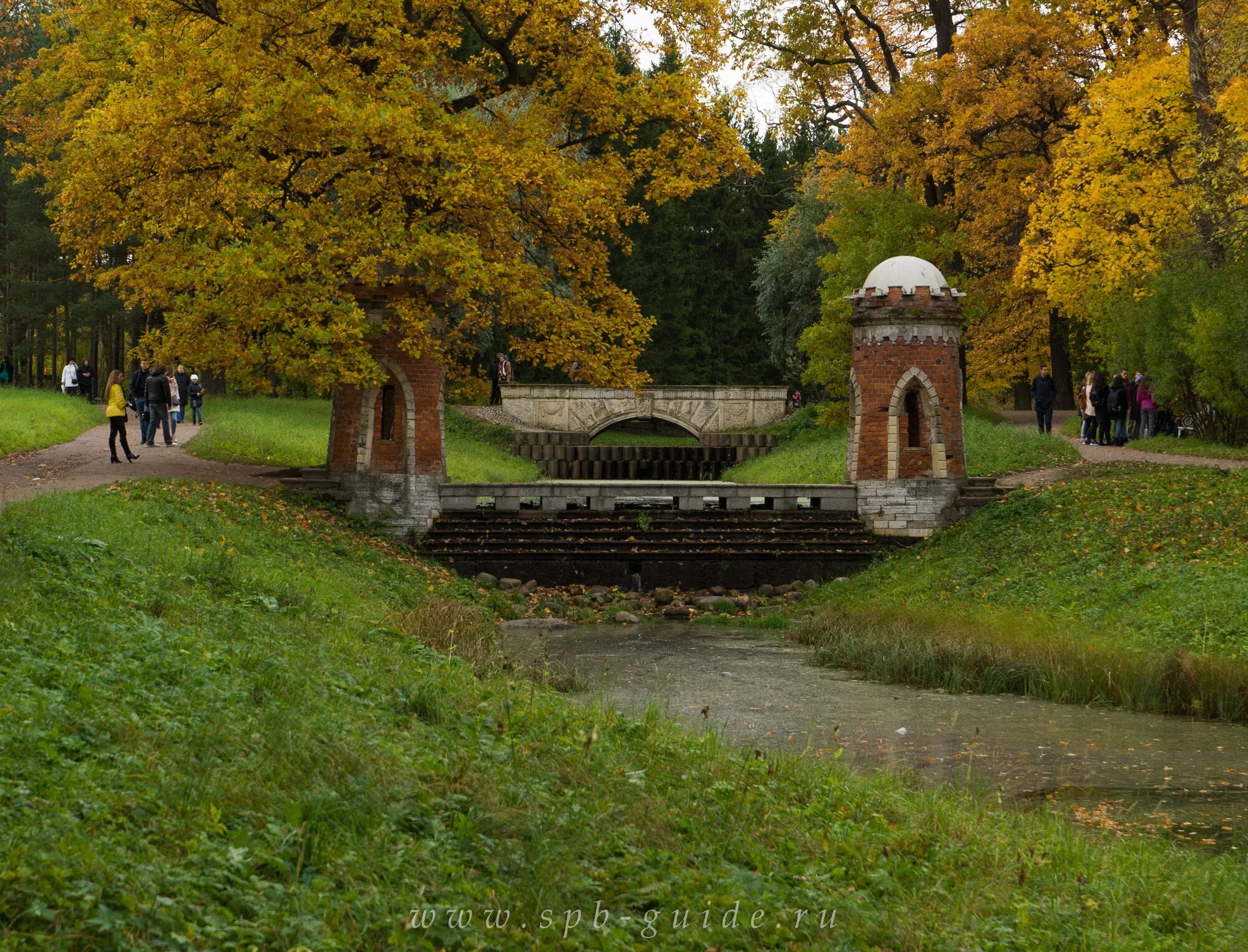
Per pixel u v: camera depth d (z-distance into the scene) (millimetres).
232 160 21781
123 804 5777
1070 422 39219
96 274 25156
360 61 23781
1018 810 9359
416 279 23781
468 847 6426
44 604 9938
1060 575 20453
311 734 7469
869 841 7770
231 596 13234
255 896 5250
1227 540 19469
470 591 22250
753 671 16828
